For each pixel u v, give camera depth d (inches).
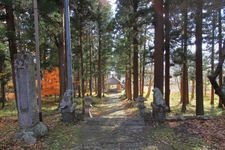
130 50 1275.8
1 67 1021.2
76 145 374.9
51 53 1134.4
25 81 399.9
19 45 731.4
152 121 496.1
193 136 398.6
